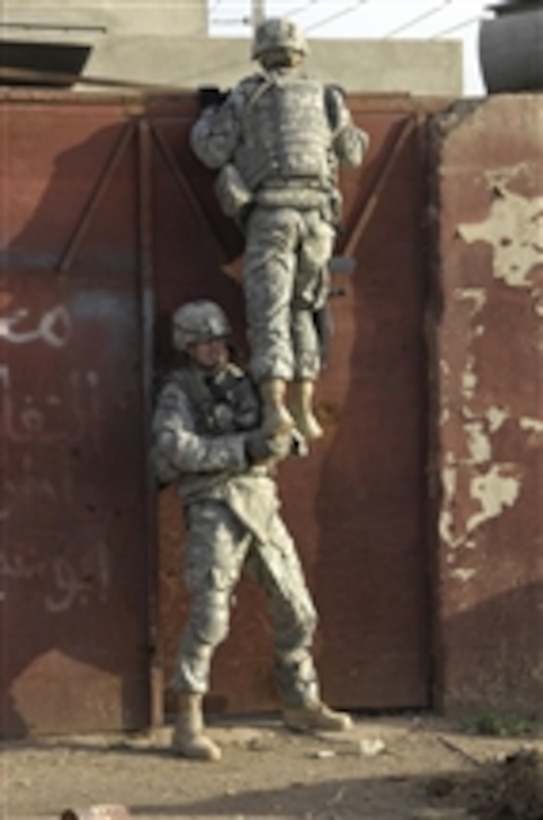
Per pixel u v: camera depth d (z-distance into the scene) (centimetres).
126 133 1455
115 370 1457
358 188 1499
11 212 1441
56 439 1450
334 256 1488
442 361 1495
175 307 1466
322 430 1498
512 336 1505
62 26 2752
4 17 3119
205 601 1391
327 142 1416
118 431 1459
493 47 1578
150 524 1456
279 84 1405
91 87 2191
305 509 1497
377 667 1509
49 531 1449
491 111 1499
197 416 1410
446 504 1495
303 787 1300
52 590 1451
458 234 1496
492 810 1212
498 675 1505
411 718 1508
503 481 1505
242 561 1412
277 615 1427
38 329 1445
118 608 1459
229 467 1380
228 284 1474
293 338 1412
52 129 1445
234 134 1407
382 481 1508
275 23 1427
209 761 1378
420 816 1216
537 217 1506
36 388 1446
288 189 1394
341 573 1502
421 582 1516
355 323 1501
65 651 1452
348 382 1501
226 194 1403
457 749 1414
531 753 1293
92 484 1455
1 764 1378
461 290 1498
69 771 1354
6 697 1445
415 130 1509
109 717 1458
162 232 1463
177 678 1395
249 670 1494
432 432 1503
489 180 1500
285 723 1466
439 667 1504
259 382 1383
